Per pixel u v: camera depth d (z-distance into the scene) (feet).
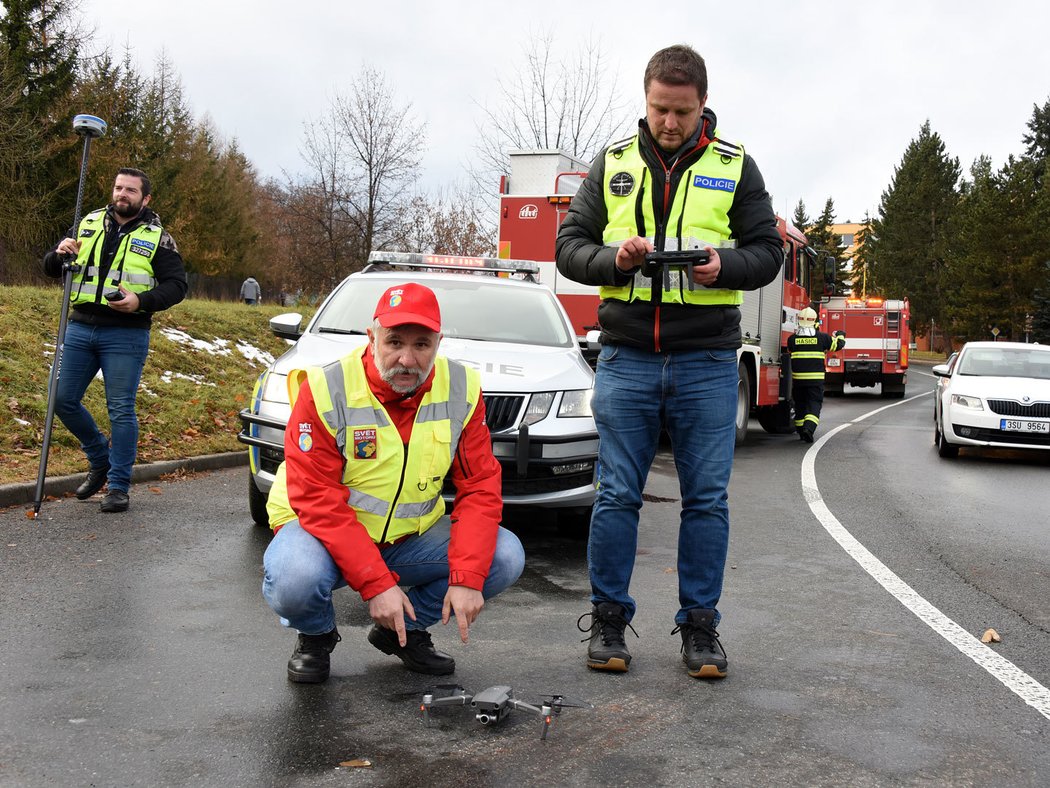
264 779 8.88
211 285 181.57
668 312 12.07
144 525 19.99
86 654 12.20
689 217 11.94
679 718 10.75
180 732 9.91
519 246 42.29
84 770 8.95
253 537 19.48
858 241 359.46
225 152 224.53
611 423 12.48
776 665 12.81
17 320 35.04
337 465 10.75
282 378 19.45
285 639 13.16
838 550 20.77
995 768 9.64
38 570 16.05
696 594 12.52
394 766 9.25
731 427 12.50
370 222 95.25
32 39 122.72
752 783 9.13
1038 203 209.87
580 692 11.53
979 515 26.27
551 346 22.06
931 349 281.74
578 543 20.38
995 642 14.23
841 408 76.74
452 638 13.62
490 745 9.84
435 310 10.51
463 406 11.23
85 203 126.72
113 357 21.04
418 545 11.57
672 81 11.57
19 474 22.48
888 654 13.43
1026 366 43.09
